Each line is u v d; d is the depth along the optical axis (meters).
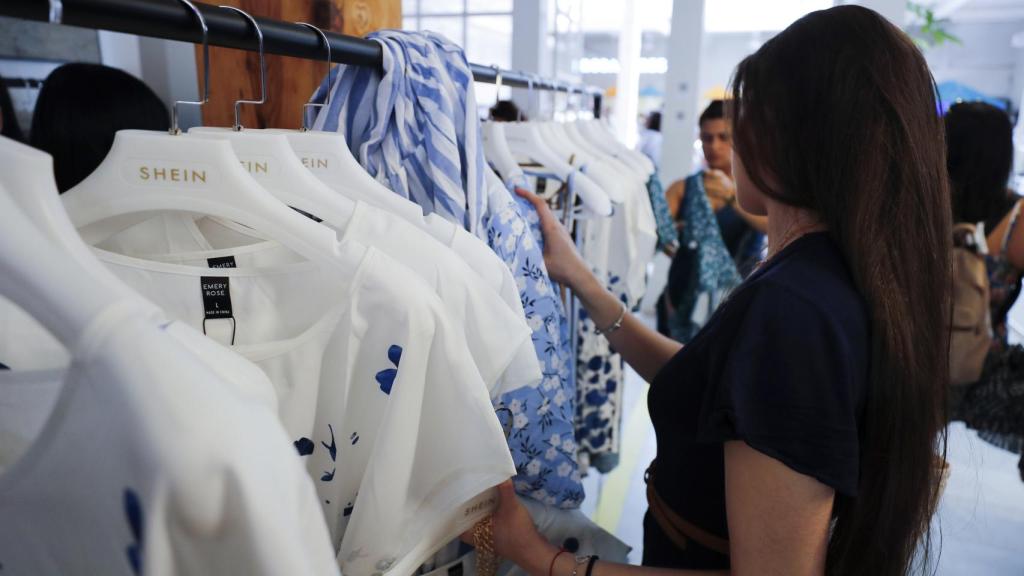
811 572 0.61
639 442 2.80
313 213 0.65
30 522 0.41
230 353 0.45
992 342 1.81
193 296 0.67
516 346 0.68
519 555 0.76
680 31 3.72
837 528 0.70
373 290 0.60
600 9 6.89
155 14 0.52
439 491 0.63
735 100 0.70
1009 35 9.68
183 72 2.81
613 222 1.63
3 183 0.37
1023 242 1.73
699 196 2.55
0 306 0.52
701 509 0.78
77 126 1.09
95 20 0.48
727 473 0.64
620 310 1.15
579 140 1.81
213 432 0.32
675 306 2.65
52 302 0.34
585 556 0.76
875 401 0.63
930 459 0.67
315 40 0.71
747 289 0.66
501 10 3.78
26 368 0.53
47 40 2.53
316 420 0.66
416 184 0.89
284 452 0.36
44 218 0.38
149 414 0.32
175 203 0.58
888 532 0.67
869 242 0.61
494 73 1.23
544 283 0.97
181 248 0.71
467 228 0.89
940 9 8.55
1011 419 1.78
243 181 0.59
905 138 0.60
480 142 0.90
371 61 0.82
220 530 0.33
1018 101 9.52
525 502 1.00
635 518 2.26
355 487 0.67
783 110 0.64
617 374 1.82
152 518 0.31
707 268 2.54
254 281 0.67
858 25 0.62
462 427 0.61
